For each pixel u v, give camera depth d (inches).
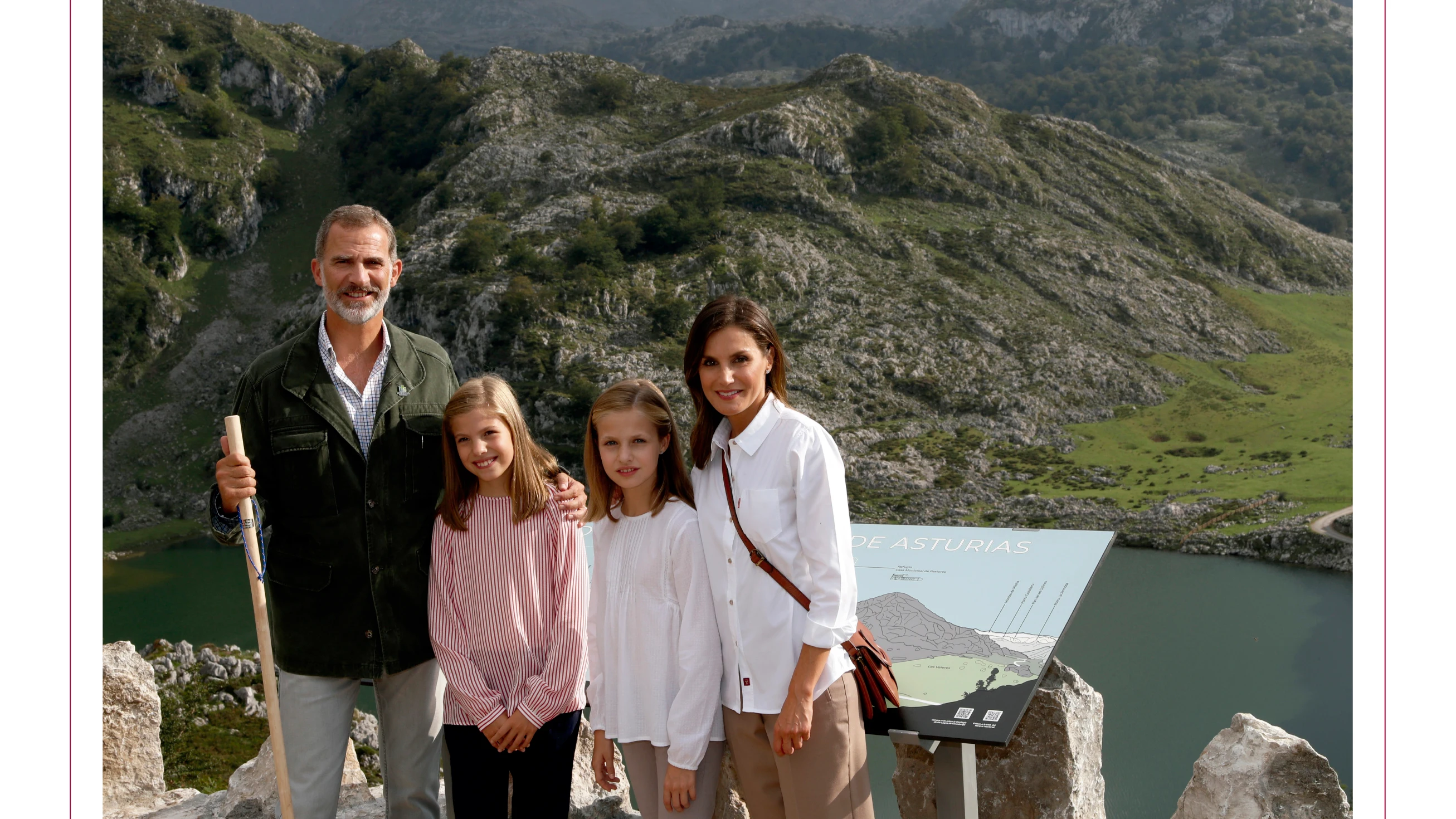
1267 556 2161.7
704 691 93.9
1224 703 1406.3
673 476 99.3
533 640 103.3
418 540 107.4
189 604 2105.1
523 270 3228.3
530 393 2787.9
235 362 3447.3
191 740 815.7
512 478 103.3
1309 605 1863.9
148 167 3868.1
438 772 114.8
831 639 85.8
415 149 4397.1
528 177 3996.1
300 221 4121.6
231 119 4402.1
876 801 806.5
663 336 3019.2
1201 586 2030.0
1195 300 3540.8
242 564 2450.8
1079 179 4291.3
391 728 111.3
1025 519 2412.6
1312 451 2655.0
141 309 3442.4
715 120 4434.1
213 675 963.3
